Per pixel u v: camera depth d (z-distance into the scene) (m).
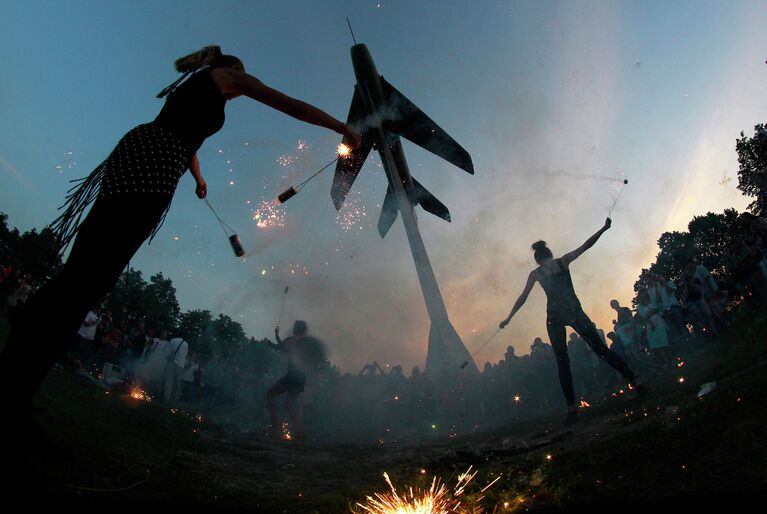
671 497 1.70
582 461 2.47
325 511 2.25
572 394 4.89
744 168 15.26
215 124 2.29
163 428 4.20
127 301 20.27
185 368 9.82
